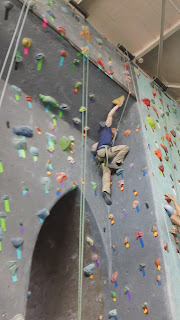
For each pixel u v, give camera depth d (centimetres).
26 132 301
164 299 269
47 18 307
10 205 260
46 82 327
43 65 318
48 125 330
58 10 330
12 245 247
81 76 343
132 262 306
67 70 333
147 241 303
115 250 326
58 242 321
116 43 459
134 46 461
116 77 373
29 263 252
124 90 377
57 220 326
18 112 306
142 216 319
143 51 457
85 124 367
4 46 294
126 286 301
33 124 314
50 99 331
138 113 379
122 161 365
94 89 359
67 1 354
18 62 305
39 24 302
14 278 238
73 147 347
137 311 284
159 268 283
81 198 320
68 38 323
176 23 426
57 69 327
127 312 290
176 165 390
